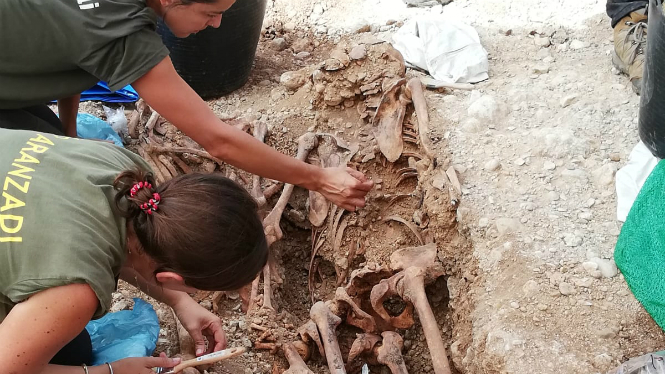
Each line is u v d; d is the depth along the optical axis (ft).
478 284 8.42
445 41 11.94
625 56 10.93
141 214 5.32
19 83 7.63
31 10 6.99
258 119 11.51
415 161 10.49
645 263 7.75
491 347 7.48
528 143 9.91
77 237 5.15
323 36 14.17
